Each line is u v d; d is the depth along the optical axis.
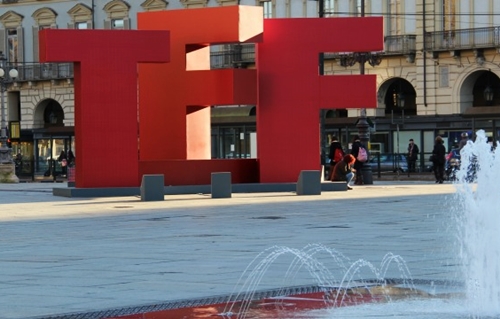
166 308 11.09
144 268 14.68
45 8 73.06
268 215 24.61
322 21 34.41
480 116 55.19
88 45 33.00
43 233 20.97
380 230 20.14
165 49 33.34
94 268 14.80
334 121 59.38
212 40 33.81
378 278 13.22
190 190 34.16
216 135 63.06
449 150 57.28
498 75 56.56
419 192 34.34
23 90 74.75
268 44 34.50
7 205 30.03
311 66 34.50
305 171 33.06
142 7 69.06
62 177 61.22
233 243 18.02
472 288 12.00
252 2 65.44
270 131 34.62
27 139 73.31
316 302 11.39
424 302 11.35
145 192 30.91
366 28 34.19
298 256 15.76
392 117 58.81
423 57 58.75
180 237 19.39
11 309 11.22
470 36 56.84
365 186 39.16
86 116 33.09
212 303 11.40
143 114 34.88
